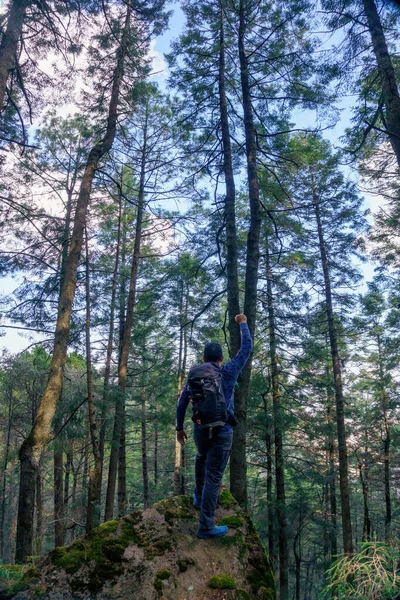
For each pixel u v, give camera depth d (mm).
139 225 16125
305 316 16531
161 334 20469
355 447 18547
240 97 11266
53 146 15867
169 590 3225
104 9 9523
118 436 13992
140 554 3475
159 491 23859
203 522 3709
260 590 3457
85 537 3633
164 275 16969
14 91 10781
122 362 14734
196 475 4105
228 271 9234
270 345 16453
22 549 6012
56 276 10750
